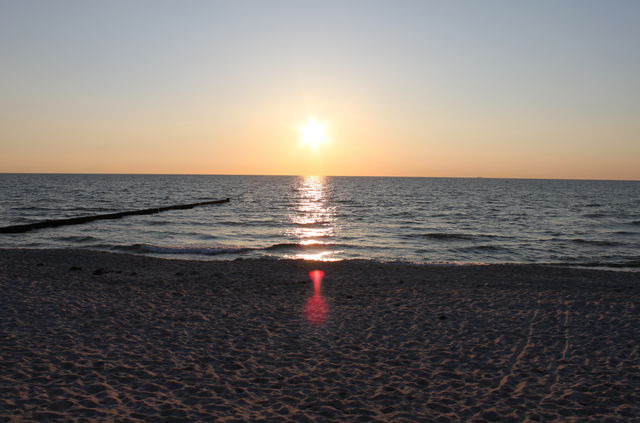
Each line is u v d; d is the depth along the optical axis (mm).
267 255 24328
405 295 13180
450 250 27156
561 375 7434
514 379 7277
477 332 9672
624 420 5980
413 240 31172
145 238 30125
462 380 7230
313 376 7312
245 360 7922
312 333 9516
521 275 17500
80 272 15789
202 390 6664
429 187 160875
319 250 26453
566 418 6027
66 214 47594
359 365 7805
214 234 33000
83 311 10469
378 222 44031
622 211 60875
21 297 11445
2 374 6840
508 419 5992
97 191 99938
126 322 9805
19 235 29969
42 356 7645
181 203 67500
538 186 188875
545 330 9820
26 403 5969
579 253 26797
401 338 9258
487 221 45688
